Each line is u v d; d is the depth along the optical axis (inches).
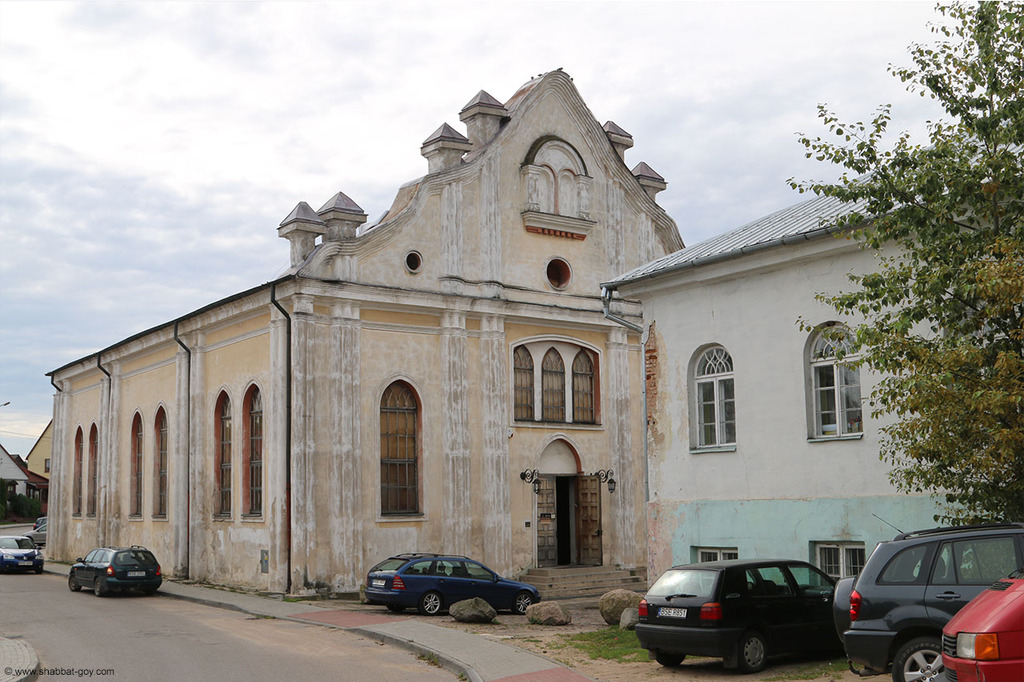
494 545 1167.0
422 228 1167.0
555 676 570.9
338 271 1097.4
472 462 1170.6
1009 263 460.8
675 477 787.4
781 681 531.8
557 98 1304.1
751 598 572.7
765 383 729.0
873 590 463.2
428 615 920.3
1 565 1493.6
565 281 1288.1
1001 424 467.5
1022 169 495.8
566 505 1288.1
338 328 1090.1
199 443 1245.1
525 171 1254.9
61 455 1764.3
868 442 663.8
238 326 1187.3
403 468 1133.7
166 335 1337.4
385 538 1099.3
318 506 1056.2
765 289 735.1
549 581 1168.2
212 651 699.4
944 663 374.3
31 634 797.9
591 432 1284.4
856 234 560.4
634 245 1358.3
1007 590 367.9
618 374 1309.1
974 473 505.4
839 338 572.1
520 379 1240.8
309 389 1064.8
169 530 1315.2
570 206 1294.3
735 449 745.6
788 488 707.4
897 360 507.8
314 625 858.8
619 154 1378.0
